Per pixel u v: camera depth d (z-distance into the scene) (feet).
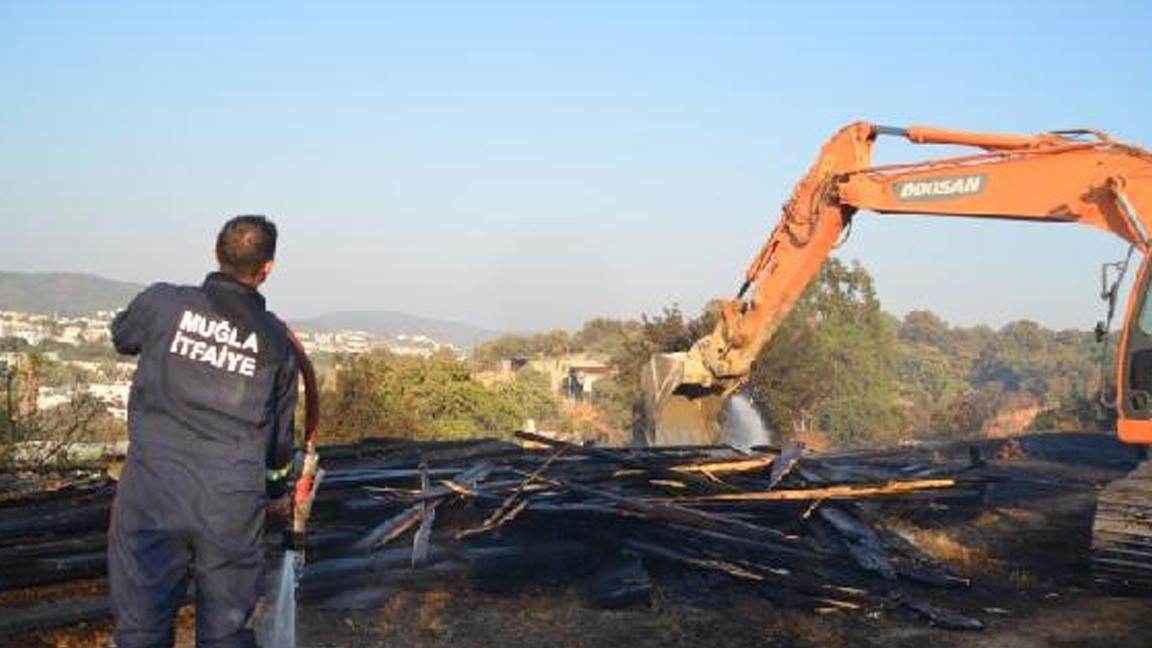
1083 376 378.94
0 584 19.36
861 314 175.22
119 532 11.50
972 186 34.45
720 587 23.44
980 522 33.32
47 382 42.34
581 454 30.50
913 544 27.12
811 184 39.78
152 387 11.75
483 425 157.28
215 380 11.78
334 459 31.89
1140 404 27.40
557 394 239.30
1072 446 56.90
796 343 107.24
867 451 50.88
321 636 18.76
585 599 22.03
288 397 12.38
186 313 11.93
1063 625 21.85
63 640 17.84
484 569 22.75
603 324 322.34
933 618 21.47
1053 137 33.55
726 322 41.32
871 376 170.50
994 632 21.17
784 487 28.09
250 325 12.05
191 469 11.54
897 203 36.81
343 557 22.33
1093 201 31.01
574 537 24.84
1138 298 27.58
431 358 159.94
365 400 97.86
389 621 19.84
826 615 21.88
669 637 19.94
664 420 41.96
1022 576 25.80
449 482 25.94
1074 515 35.14
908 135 36.99
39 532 21.72
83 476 30.76
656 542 24.79
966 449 55.83
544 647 19.02
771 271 40.81
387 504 24.76
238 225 12.35
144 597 11.30
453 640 19.04
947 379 350.02
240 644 11.71
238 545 11.69
